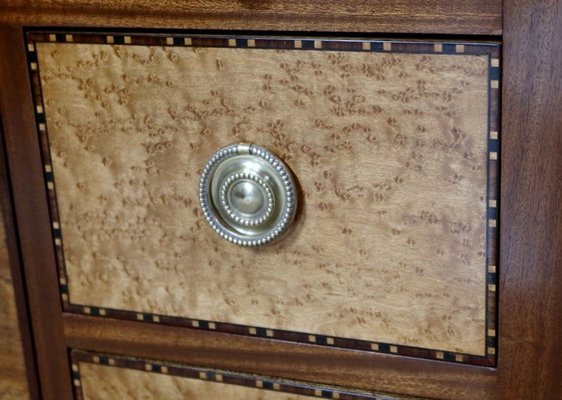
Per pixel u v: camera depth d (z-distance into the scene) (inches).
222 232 19.5
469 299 18.4
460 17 16.9
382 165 18.2
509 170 17.3
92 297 21.6
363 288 19.1
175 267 20.6
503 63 16.8
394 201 18.3
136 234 20.6
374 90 17.8
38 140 20.7
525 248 17.6
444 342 18.8
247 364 20.7
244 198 19.1
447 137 17.6
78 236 21.2
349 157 18.3
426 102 17.5
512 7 16.4
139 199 20.3
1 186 21.3
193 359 21.1
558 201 17.1
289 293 19.7
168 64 19.1
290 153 18.7
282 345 20.2
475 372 18.8
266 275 19.8
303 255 19.4
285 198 18.9
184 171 19.7
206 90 19.0
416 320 18.9
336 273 19.2
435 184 17.9
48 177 20.9
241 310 20.3
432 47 17.1
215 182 19.4
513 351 18.3
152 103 19.5
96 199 20.7
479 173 17.6
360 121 18.1
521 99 16.8
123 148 20.1
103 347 21.9
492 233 17.8
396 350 19.3
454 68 17.1
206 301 20.6
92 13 19.3
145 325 21.3
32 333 22.5
